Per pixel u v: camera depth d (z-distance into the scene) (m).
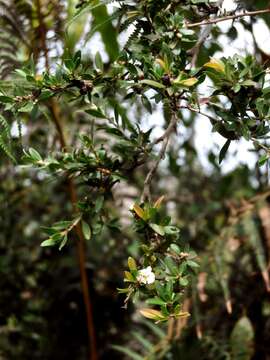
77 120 0.91
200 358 0.83
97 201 0.52
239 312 0.86
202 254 0.84
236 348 0.82
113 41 0.69
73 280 1.10
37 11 0.62
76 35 0.69
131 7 0.49
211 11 0.50
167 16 0.48
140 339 0.90
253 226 0.81
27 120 0.87
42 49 0.62
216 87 0.45
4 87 0.53
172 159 0.97
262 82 0.45
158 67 0.44
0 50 0.63
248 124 0.45
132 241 1.07
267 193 0.86
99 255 1.09
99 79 0.49
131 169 0.56
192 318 0.86
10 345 1.10
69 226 0.51
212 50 0.69
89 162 0.53
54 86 0.48
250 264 0.87
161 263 0.47
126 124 0.62
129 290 0.44
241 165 0.98
